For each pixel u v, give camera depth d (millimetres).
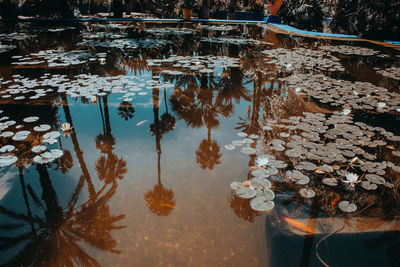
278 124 2355
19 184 1530
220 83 3482
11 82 3252
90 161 1764
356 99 2912
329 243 1165
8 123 2223
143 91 3109
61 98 2826
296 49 5895
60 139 2039
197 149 1943
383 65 4625
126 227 1234
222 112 2625
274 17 10469
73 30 7656
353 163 1785
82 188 1503
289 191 1521
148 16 12641
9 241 1159
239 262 1064
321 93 3127
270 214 1335
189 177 1619
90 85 3203
